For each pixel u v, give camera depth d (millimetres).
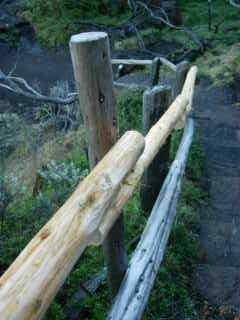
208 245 3412
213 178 4523
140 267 1923
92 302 2516
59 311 2416
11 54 12422
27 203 3557
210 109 6371
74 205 1159
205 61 8484
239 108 6312
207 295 2887
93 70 1450
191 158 4645
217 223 3701
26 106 8938
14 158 5598
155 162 3320
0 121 5957
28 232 3047
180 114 2910
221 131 5613
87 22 12508
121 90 6844
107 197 1298
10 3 13984
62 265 972
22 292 839
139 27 12125
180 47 10234
